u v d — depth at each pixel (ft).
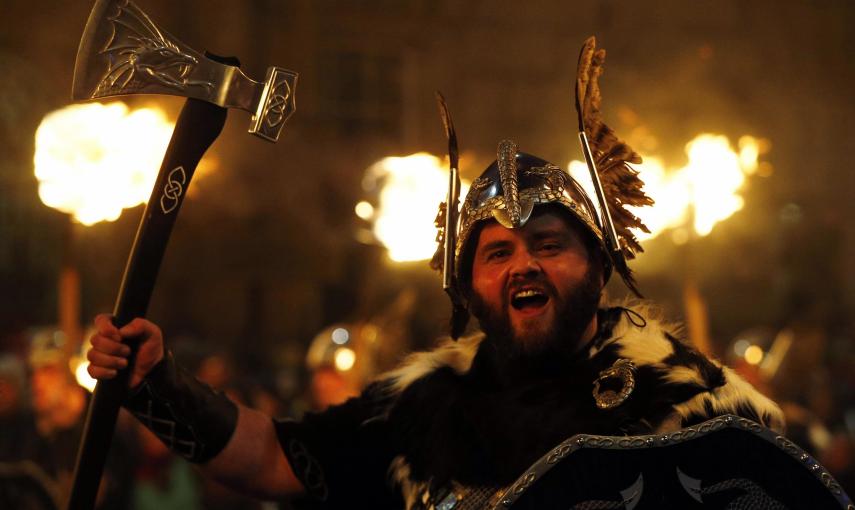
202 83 13.24
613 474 11.97
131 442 33.53
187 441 13.82
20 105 69.31
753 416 12.89
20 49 71.31
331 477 14.34
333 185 84.23
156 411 13.60
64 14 72.69
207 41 84.12
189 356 40.73
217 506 34.06
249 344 76.59
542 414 12.91
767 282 83.46
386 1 92.94
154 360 13.39
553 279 12.86
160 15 82.79
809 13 96.58
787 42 95.14
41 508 29.50
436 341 15.07
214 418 13.98
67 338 32.17
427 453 13.44
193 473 34.37
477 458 13.10
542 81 94.07
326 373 39.40
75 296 33.01
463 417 13.35
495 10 94.17
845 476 35.45
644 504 11.93
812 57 96.17
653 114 88.84
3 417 29.60
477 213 13.08
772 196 89.76
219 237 77.97
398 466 13.75
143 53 13.17
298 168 81.97
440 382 13.84
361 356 39.14
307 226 80.53
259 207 79.05
